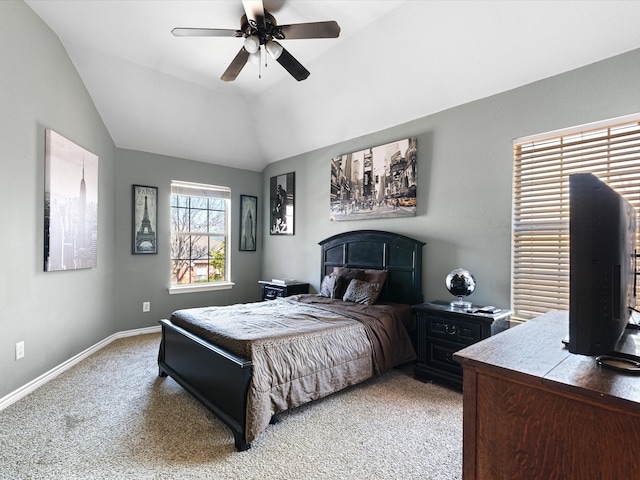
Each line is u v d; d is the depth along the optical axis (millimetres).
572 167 2547
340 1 2607
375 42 3018
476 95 2998
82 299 3467
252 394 1957
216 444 1995
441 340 2791
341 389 2607
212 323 2586
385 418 2289
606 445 846
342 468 1783
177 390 2729
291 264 5086
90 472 1733
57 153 2979
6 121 2426
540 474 958
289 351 2250
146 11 2750
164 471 1748
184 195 4871
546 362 1075
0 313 2371
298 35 2447
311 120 4285
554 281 2627
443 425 2205
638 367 1024
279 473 1741
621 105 2271
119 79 3660
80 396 2602
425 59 2939
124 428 2154
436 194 3318
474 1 2402
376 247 3777
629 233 1238
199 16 2809
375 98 3535
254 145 5254
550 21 2303
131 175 4367
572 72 2484
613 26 2176
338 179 4270
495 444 1049
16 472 1726
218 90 4230
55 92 3018
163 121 4285
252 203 5582
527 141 2752
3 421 2221
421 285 3398
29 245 2662
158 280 4578
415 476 1723
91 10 2732
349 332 2656
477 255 3018
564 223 2588
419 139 3467
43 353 2840
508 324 2732
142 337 4262
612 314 1000
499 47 2588
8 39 2443
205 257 5102
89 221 3533
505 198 2852
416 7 2611
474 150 3045
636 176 2281
